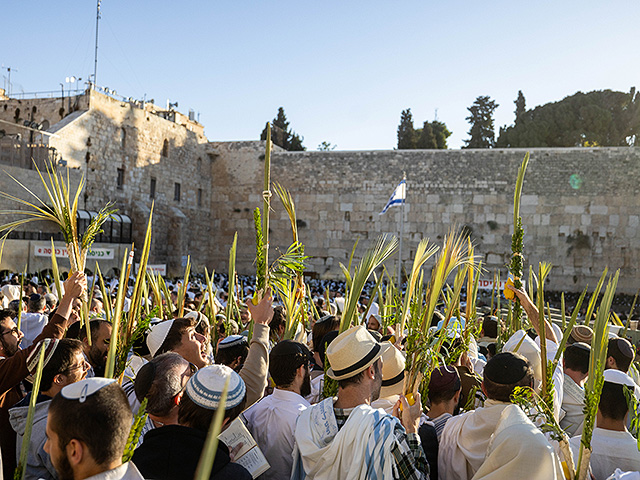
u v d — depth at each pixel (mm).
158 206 31547
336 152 33844
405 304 3797
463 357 4188
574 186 30500
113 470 1759
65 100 27797
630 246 29562
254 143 35562
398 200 20859
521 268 3271
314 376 4387
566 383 3830
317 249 33656
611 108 49000
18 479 2055
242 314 6703
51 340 2867
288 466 2994
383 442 2287
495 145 53875
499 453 2414
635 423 2490
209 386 2447
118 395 1819
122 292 2580
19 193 21594
